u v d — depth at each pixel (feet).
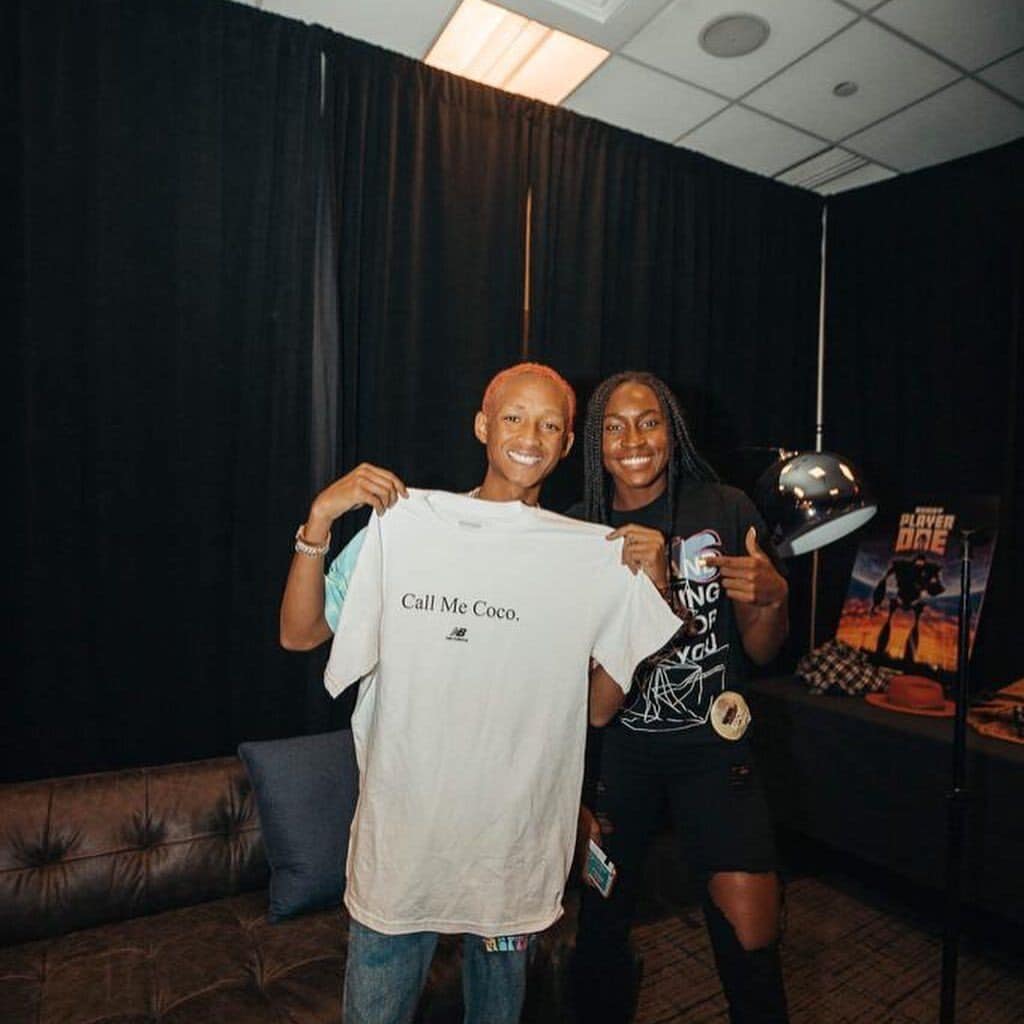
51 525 5.96
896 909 7.64
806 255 10.59
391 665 3.58
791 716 8.14
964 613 5.31
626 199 8.92
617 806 4.93
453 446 7.69
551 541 3.77
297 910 5.29
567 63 7.48
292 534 6.79
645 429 4.92
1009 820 6.28
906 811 7.02
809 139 8.98
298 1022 4.25
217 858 5.61
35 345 5.88
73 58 6.02
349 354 7.04
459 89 7.66
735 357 9.98
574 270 8.43
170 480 6.40
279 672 6.79
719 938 4.49
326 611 3.67
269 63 6.68
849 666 8.34
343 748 5.93
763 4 6.52
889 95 7.96
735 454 9.38
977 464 8.96
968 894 6.56
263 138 6.68
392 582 3.63
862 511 5.58
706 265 9.53
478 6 6.62
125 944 4.94
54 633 5.98
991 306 8.88
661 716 4.78
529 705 3.66
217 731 6.63
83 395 6.10
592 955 4.94
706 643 4.78
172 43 6.37
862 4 6.51
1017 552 8.45
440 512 3.72
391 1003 3.60
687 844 4.75
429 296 7.59
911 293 9.68
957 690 5.29
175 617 6.43
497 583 3.69
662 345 9.25
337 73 6.99
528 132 8.08
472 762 3.58
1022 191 8.59
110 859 5.30
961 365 9.15
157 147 6.31
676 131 8.84
